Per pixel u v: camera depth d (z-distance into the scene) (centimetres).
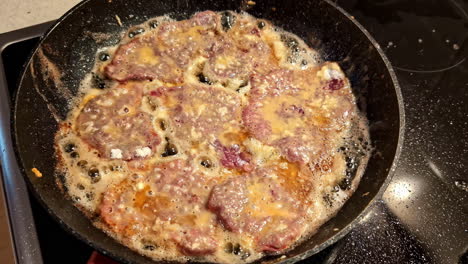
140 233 28
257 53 37
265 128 33
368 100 34
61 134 32
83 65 35
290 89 35
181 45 37
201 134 32
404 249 30
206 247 27
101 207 29
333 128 34
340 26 36
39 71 31
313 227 29
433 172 34
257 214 29
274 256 28
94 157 31
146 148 31
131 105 33
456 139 36
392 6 43
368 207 27
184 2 38
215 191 29
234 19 39
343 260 30
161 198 29
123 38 37
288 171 31
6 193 29
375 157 32
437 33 41
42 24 36
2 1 41
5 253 28
